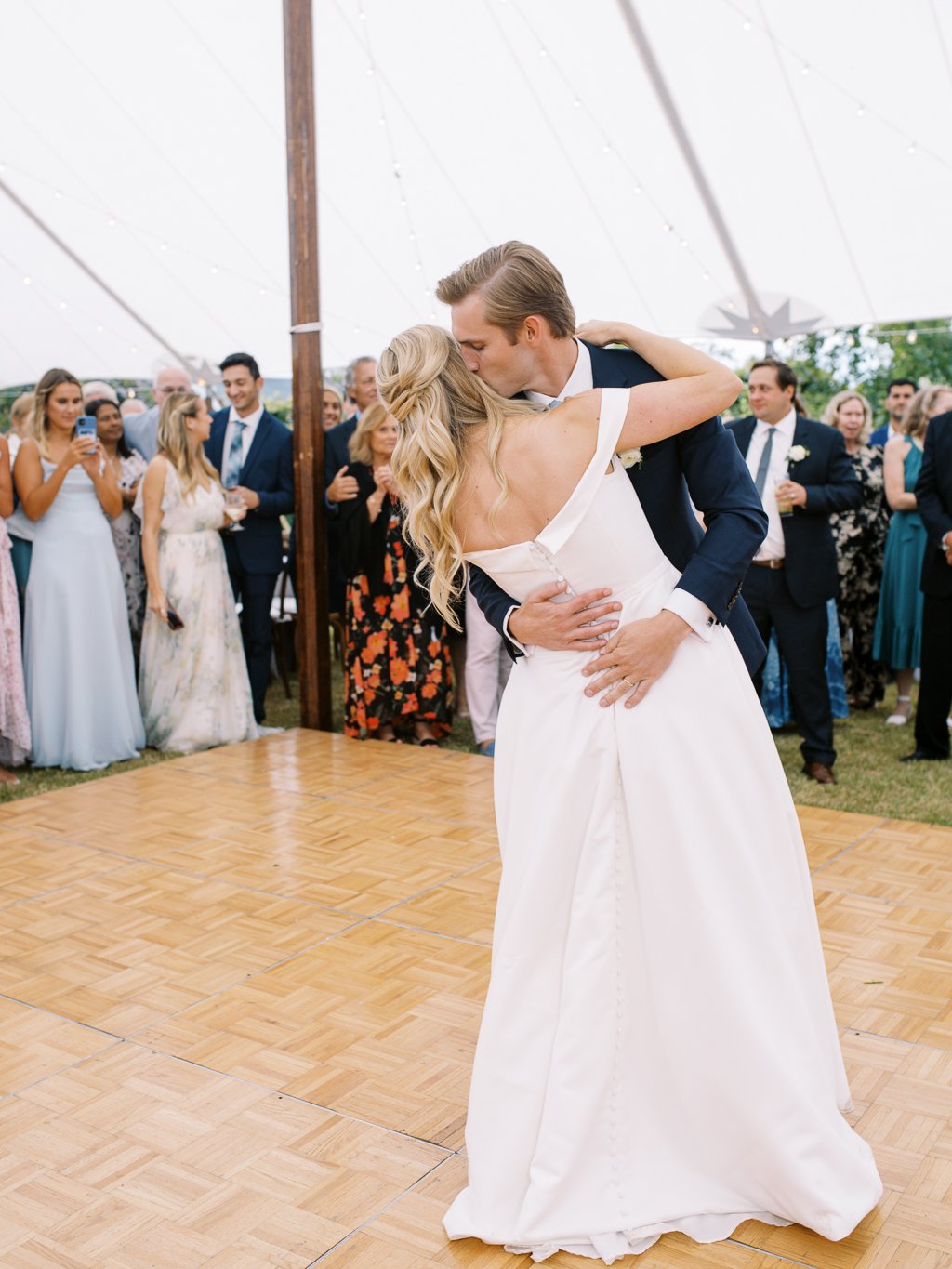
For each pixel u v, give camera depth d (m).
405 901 3.18
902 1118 2.05
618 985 1.72
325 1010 2.54
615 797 1.72
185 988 2.66
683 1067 1.72
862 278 6.54
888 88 5.18
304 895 3.24
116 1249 1.73
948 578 4.63
